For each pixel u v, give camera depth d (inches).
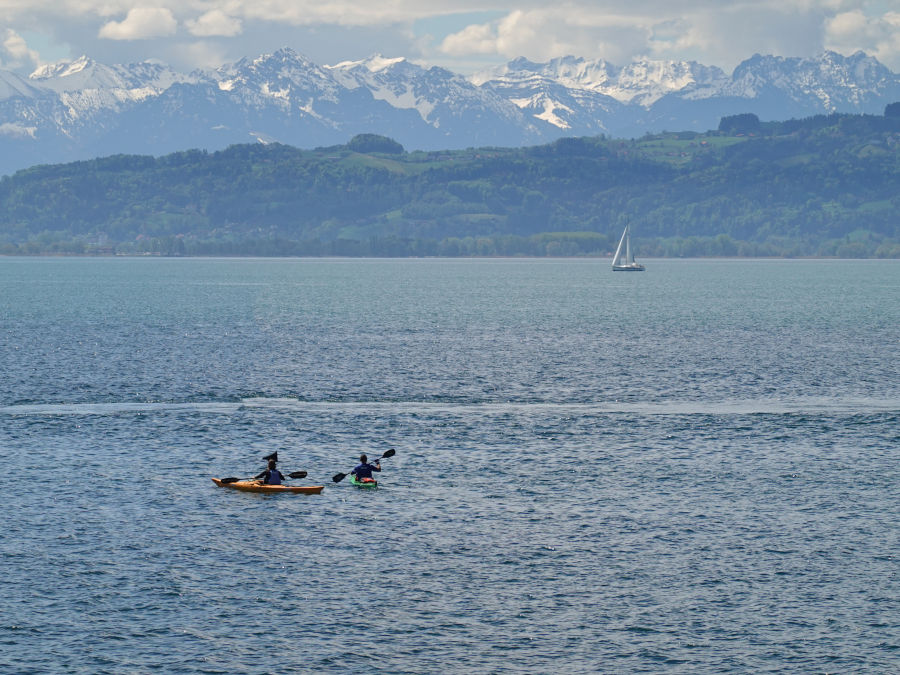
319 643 6648.6
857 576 7657.5
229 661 6422.2
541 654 6525.6
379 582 7554.1
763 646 6628.9
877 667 6378.0
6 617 6919.3
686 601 7244.1
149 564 7829.7
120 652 6505.9
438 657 6486.2
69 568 7716.5
